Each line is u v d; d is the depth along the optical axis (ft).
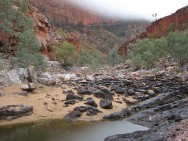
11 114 100.07
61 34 561.02
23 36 145.28
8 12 170.40
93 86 147.84
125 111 108.99
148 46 360.48
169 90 146.92
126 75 225.76
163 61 333.42
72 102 116.88
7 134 82.48
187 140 52.54
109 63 487.61
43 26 373.81
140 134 68.03
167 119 86.63
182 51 262.26
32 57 142.31
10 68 139.85
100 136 78.74
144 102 122.11
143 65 305.32
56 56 366.43
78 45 550.77
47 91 130.72
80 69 321.11
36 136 80.02
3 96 110.83
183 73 204.23
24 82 134.72
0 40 208.85
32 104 112.37
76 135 80.43
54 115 106.32
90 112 107.76
